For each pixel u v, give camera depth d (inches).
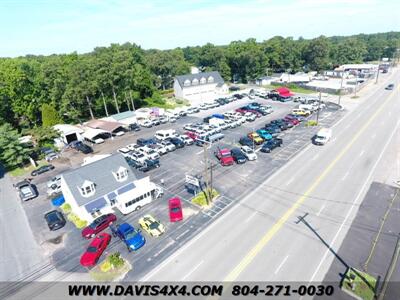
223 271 964.6
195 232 1175.0
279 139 2022.6
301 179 1519.4
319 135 1985.7
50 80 3009.4
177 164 1861.5
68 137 2476.6
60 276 1013.2
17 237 1262.3
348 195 1338.6
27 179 1870.1
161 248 1099.3
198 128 2420.0
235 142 2158.0
